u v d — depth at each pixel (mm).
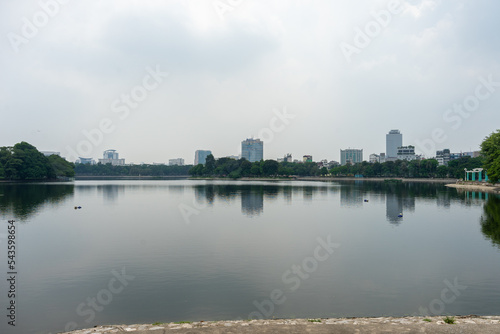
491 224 45375
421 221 47844
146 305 18875
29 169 147125
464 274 24250
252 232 39781
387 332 13453
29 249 31609
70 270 25219
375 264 26781
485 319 15547
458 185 131500
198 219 49531
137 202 73938
